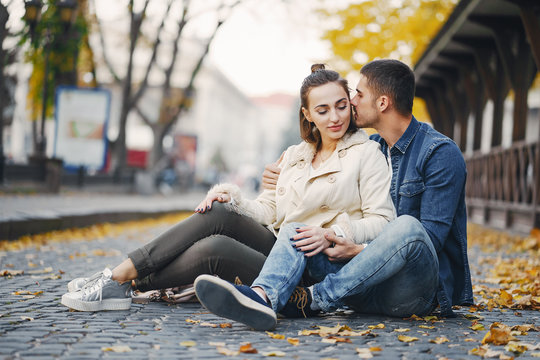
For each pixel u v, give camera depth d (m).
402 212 3.51
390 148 3.61
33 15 15.59
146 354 2.60
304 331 3.04
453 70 15.76
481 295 4.59
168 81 26.23
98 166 20.44
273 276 3.07
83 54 24.16
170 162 32.94
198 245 3.44
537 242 8.27
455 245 3.50
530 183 11.24
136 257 3.46
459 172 3.41
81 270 5.52
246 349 2.65
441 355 2.70
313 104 3.33
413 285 3.25
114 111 49.91
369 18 15.73
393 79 3.46
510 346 2.79
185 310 3.61
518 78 10.96
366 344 2.86
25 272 5.21
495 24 10.91
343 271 3.21
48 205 12.78
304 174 3.44
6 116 20.16
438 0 15.44
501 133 12.85
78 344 2.72
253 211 3.54
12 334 2.86
